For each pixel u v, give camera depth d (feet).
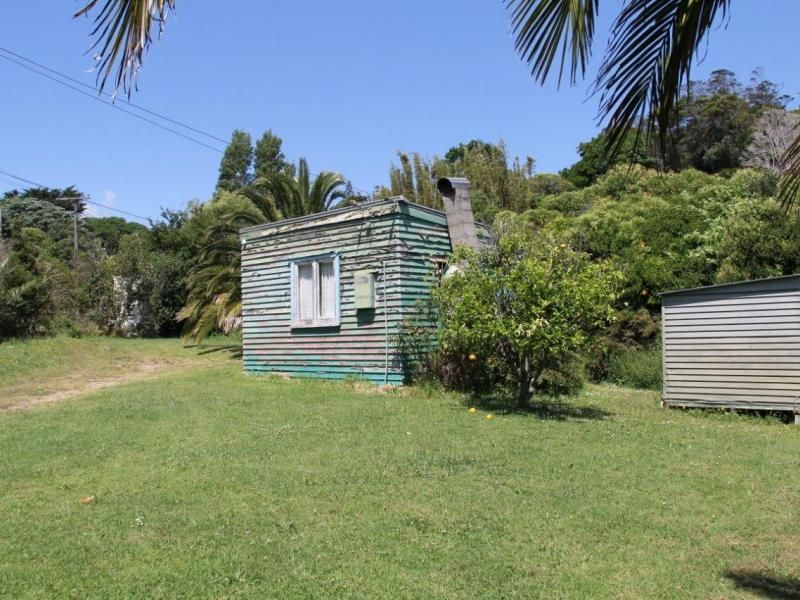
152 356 69.36
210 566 13.79
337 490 19.16
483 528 16.14
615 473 21.31
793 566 14.08
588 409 35.32
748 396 34.94
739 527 16.44
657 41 10.39
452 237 44.32
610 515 17.15
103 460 23.08
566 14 11.42
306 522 16.52
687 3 10.16
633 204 63.93
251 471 21.22
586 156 115.14
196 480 20.25
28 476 21.04
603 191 82.79
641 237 54.95
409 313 40.98
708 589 12.92
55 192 182.60
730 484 20.18
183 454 23.71
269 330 48.75
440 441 25.84
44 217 166.40
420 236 42.42
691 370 36.65
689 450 24.94
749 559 14.46
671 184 74.59
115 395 39.09
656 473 21.38
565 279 31.81
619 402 39.34
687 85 10.42
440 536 15.58
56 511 17.44
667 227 55.06
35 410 34.71
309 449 24.41
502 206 101.65
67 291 87.61
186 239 112.68
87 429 28.50
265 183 69.51
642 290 51.88
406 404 35.27
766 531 16.19
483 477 20.59
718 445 26.07
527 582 13.15
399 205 40.88
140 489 19.48
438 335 39.42
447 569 13.73
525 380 34.42
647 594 12.68
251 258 50.39
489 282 32.37
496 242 36.29
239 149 182.60
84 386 46.75
